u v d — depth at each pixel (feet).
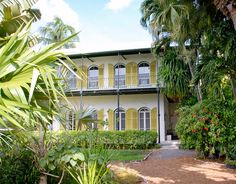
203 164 31.68
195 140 34.94
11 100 7.32
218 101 33.71
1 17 18.13
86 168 17.83
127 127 68.54
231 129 31.55
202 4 29.27
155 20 48.08
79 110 21.63
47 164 17.89
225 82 31.24
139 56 70.85
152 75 69.10
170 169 29.60
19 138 15.31
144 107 68.44
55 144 19.76
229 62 26.81
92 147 21.21
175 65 57.77
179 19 31.30
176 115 74.33
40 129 17.79
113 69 71.67
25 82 7.56
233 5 17.31
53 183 19.77
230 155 31.78
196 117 34.40
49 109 8.78
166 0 34.27
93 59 72.74
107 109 70.38
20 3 19.26
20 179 18.06
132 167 31.24
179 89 57.26
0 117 7.55
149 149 52.42
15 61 7.61
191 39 34.96
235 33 25.76
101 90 68.49
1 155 18.37
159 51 57.77
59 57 8.36
